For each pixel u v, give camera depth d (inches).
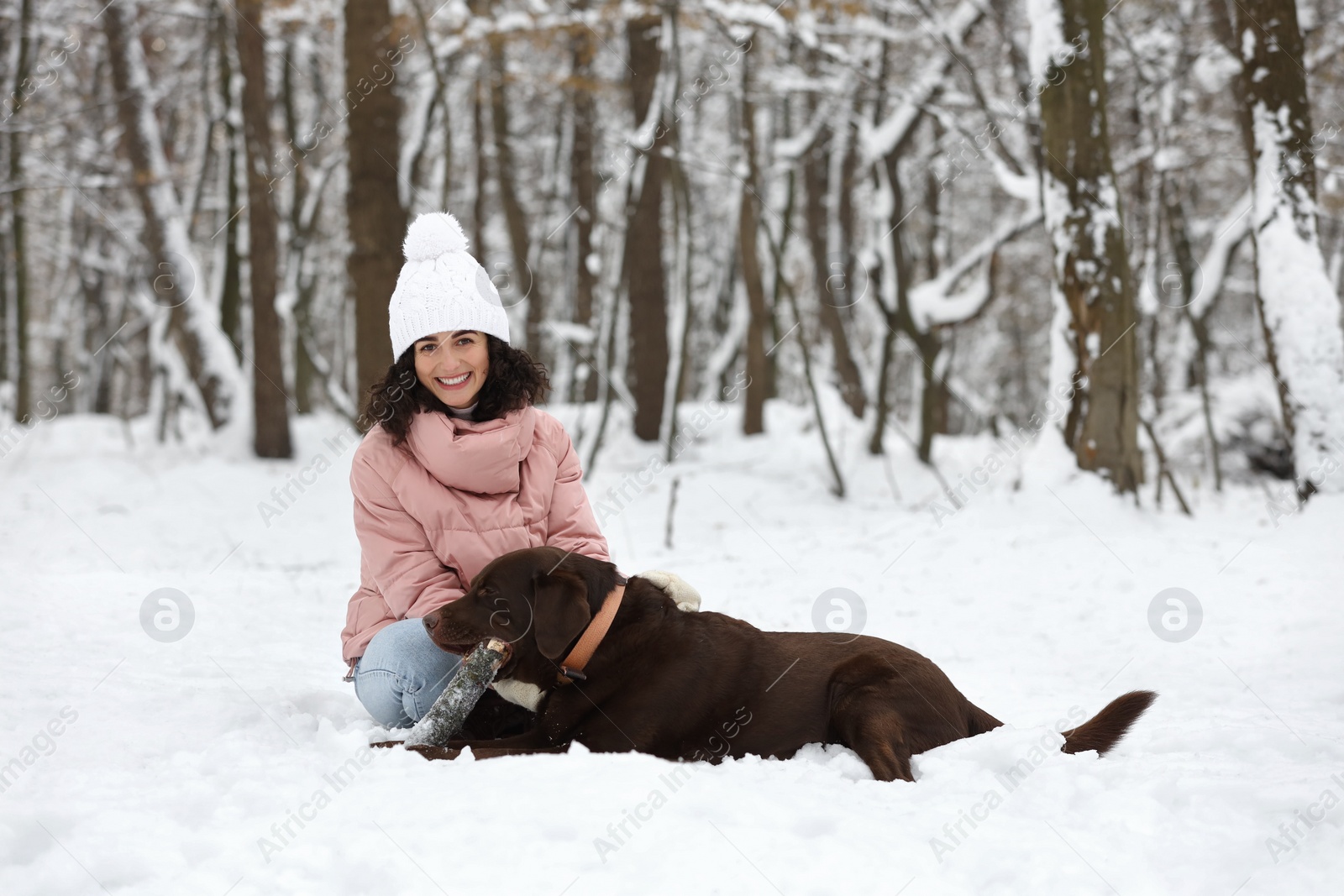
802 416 727.1
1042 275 1033.5
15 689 161.2
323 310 1238.3
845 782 131.1
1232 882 105.3
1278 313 370.9
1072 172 382.0
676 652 146.3
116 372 1376.7
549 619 138.0
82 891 99.0
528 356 169.2
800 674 148.3
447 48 582.2
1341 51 548.7
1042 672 217.9
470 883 100.3
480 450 157.8
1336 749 141.7
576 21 533.3
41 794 119.3
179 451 631.8
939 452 652.1
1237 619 246.5
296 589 286.2
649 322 663.1
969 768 134.9
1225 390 634.2
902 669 147.0
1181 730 155.9
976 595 288.0
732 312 831.7
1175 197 621.0
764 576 322.0
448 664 155.3
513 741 145.4
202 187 808.3
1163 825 116.9
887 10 618.2
